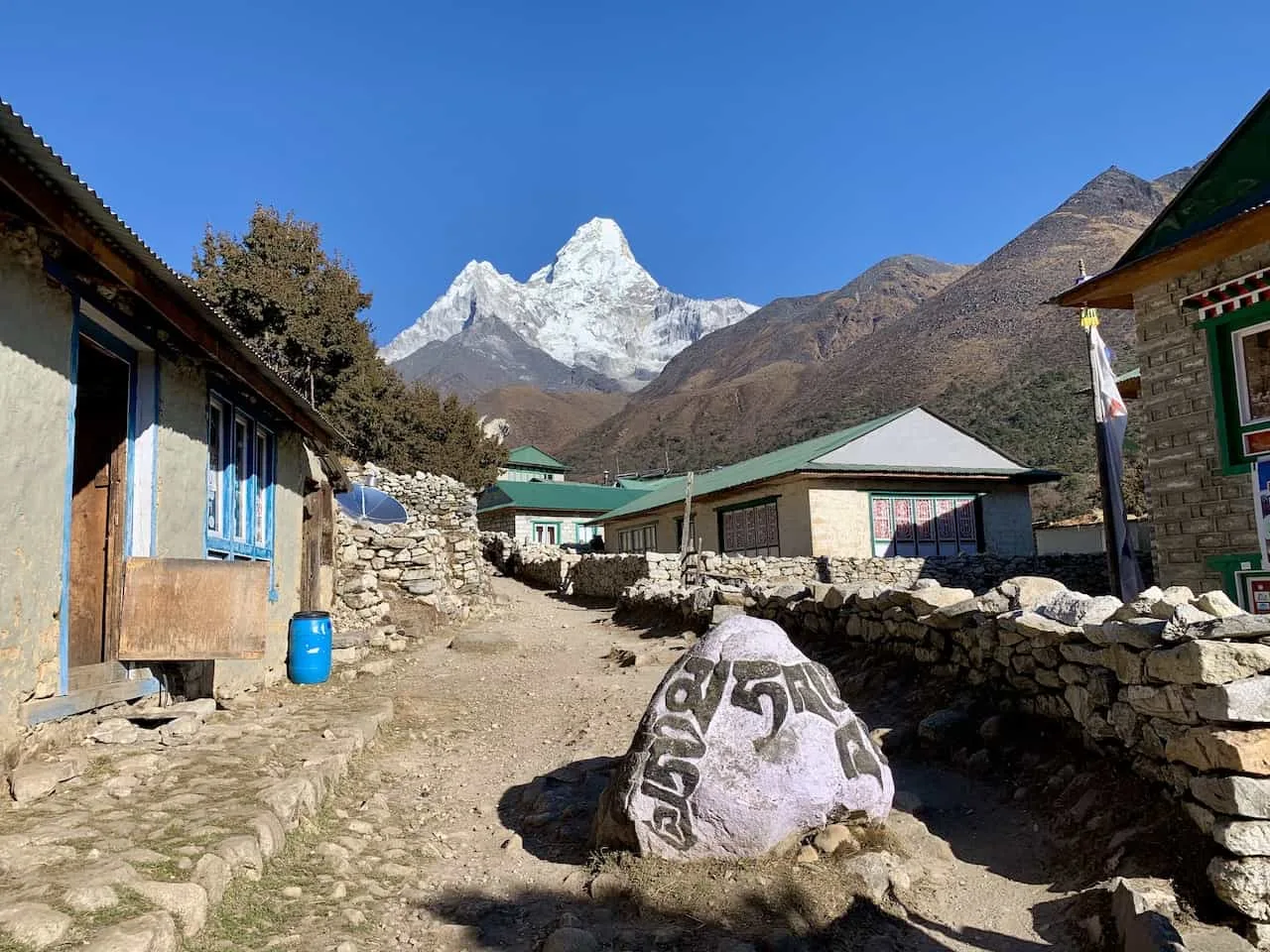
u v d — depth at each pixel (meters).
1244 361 8.81
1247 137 8.98
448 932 3.89
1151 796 4.41
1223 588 8.84
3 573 4.59
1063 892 4.18
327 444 11.63
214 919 3.56
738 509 25.47
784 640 4.93
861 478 22.75
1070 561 22.17
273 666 9.34
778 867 4.23
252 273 25.48
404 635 13.42
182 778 5.02
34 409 4.89
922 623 7.56
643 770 4.55
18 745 4.69
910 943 3.80
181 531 6.89
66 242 5.04
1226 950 3.25
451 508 20.11
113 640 6.13
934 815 5.22
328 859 4.53
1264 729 3.69
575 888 4.41
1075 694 5.30
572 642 13.73
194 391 7.23
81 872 3.47
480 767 6.81
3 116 3.78
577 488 43.97
